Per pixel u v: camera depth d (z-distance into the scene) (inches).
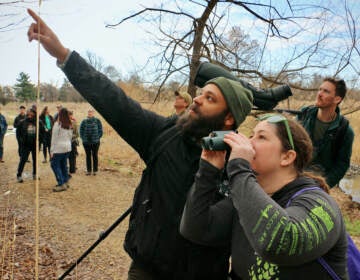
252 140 51.7
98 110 64.2
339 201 345.1
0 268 126.6
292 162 50.4
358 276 51.9
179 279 61.5
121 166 413.1
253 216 42.3
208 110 59.4
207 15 259.8
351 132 115.0
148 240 62.1
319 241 41.4
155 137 67.1
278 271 45.1
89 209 238.2
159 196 62.7
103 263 152.9
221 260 62.3
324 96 111.8
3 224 177.6
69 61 63.4
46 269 137.6
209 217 53.9
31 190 278.2
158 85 295.6
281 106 250.5
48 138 403.2
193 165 61.6
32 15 60.7
